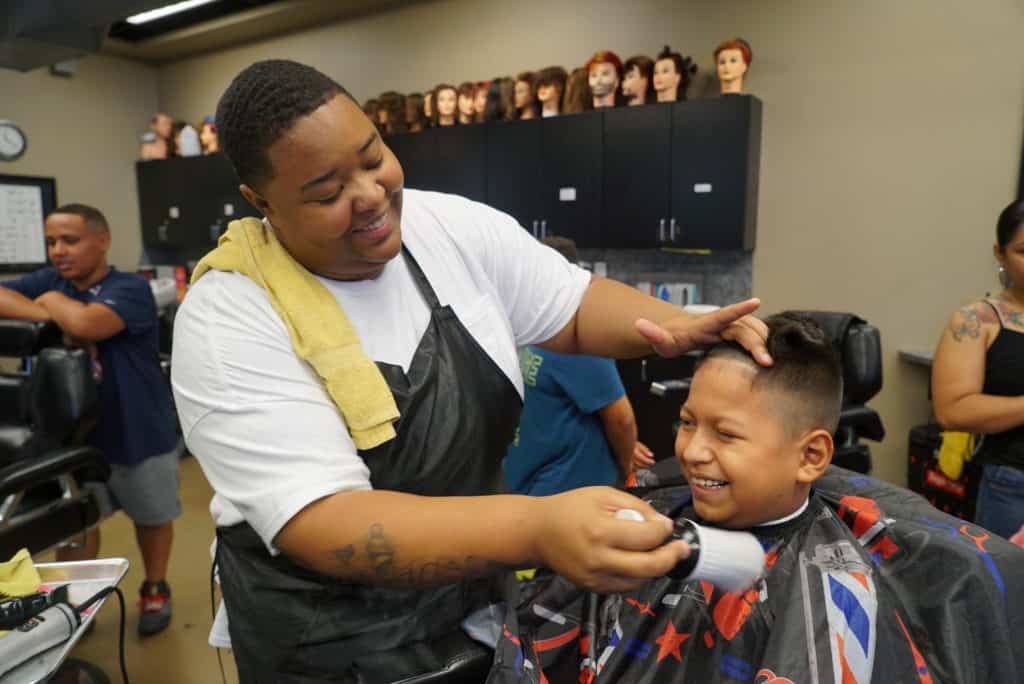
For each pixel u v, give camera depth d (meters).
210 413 0.66
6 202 4.49
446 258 0.84
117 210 5.24
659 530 0.55
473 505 0.61
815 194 3.19
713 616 0.96
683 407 0.97
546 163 3.49
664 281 3.63
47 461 1.72
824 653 0.84
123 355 2.12
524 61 3.89
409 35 4.26
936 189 2.92
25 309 2.01
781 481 0.91
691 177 3.15
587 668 1.02
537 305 0.95
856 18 2.99
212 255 0.74
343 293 0.75
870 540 1.00
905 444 3.12
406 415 0.75
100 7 2.24
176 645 2.16
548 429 1.52
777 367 0.89
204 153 4.86
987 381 1.47
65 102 4.83
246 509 0.64
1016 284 1.44
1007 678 0.89
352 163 0.63
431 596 0.78
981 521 1.51
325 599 0.74
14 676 0.94
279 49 4.82
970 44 2.78
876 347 2.01
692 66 3.31
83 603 1.10
